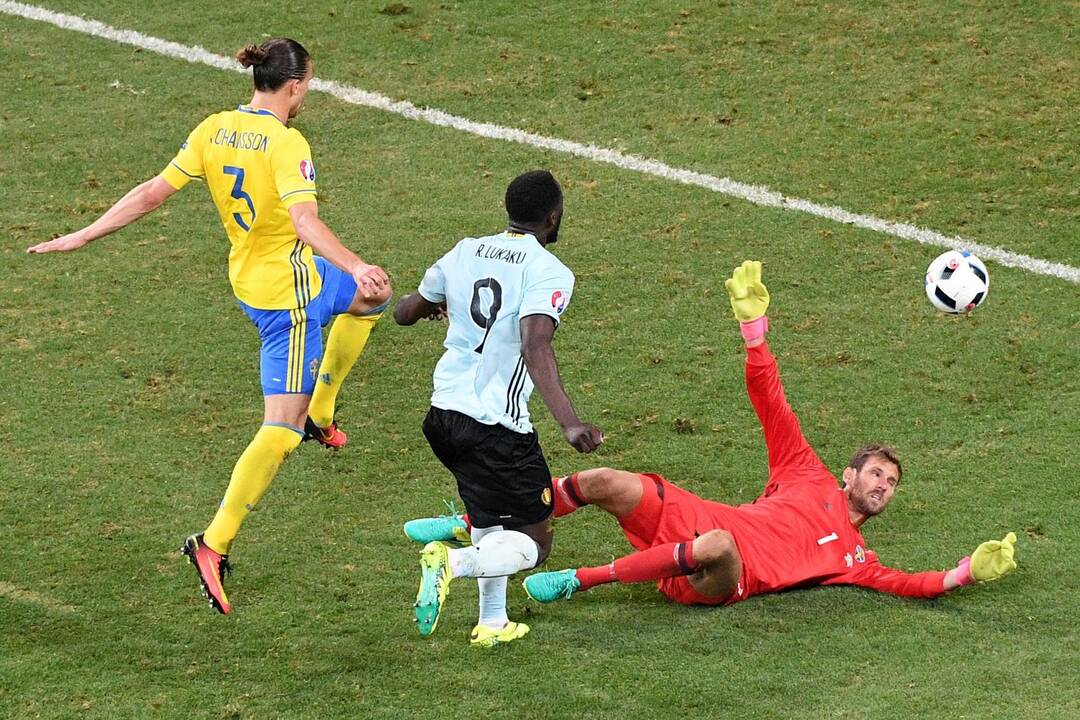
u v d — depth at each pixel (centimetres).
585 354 2844
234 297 3014
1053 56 3869
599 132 3622
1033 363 2783
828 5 4153
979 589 2161
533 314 1831
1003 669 1909
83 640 2036
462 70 3894
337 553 2277
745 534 2133
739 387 2734
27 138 3566
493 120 3678
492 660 1975
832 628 2041
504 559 1911
